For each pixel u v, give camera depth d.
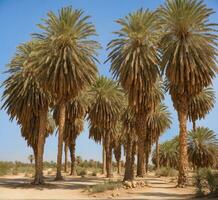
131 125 52.62
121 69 34.50
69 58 33.44
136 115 37.59
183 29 32.41
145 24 34.56
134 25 34.62
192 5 32.34
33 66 34.34
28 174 60.31
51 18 34.06
